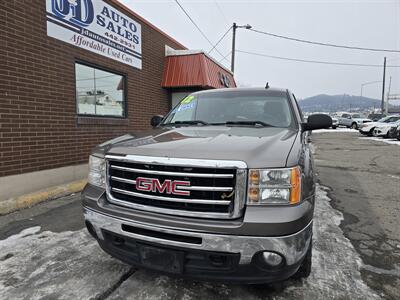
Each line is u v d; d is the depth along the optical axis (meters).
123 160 2.15
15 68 4.67
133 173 2.14
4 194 4.54
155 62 9.02
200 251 1.90
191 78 9.23
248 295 2.36
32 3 4.91
